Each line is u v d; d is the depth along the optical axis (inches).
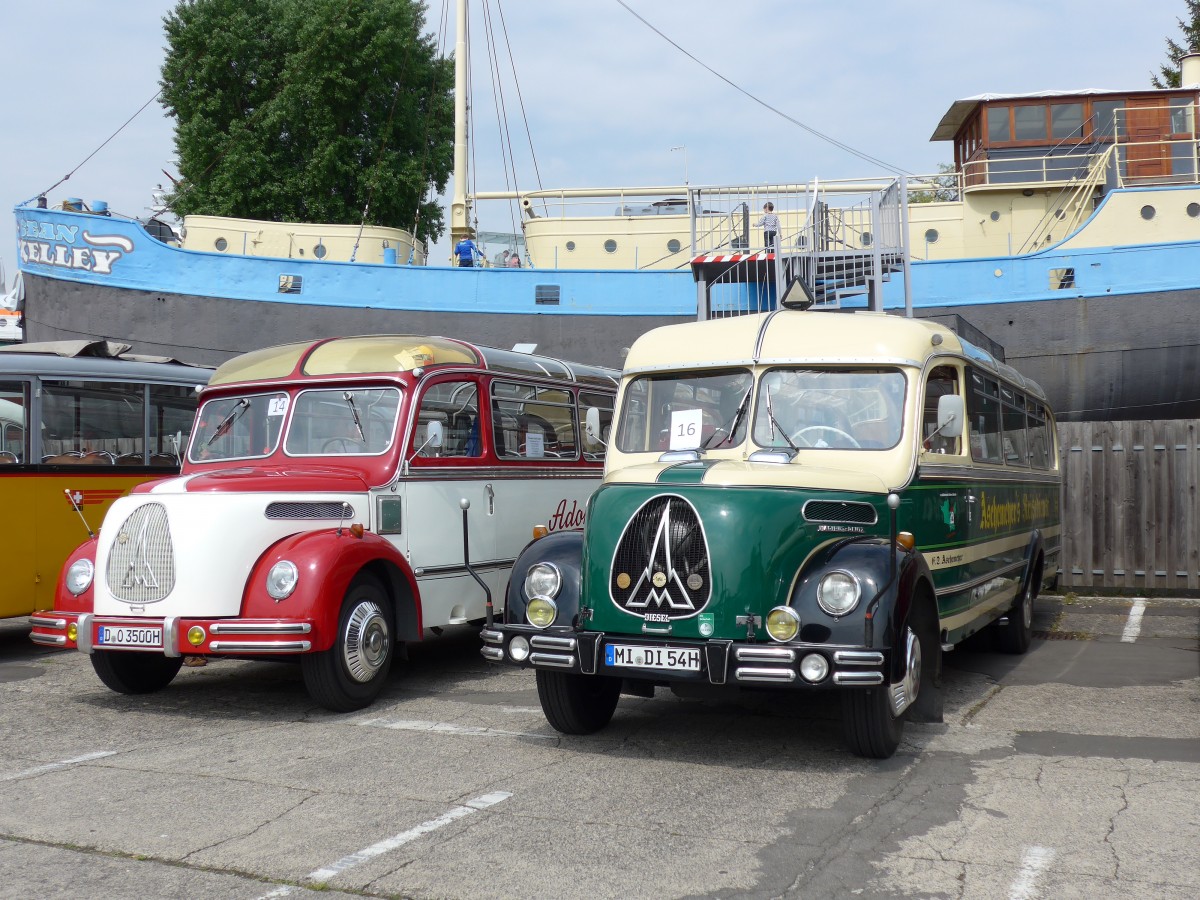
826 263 610.2
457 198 868.6
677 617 214.1
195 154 1304.1
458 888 154.2
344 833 178.9
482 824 183.0
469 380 357.1
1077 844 170.9
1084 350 718.5
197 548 270.8
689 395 271.9
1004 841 172.6
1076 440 549.0
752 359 267.1
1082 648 386.9
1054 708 279.3
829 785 206.5
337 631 276.8
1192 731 251.0
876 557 215.9
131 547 277.3
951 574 278.1
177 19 1334.9
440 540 335.3
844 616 208.2
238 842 174.9
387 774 216.5
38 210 755.4
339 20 1283.2
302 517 290.7
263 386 344.5
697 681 210.2
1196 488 533.6
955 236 816.9
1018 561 366.0
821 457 253.6
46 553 394.3
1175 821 181.8
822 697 294.4
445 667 358.0
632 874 159.2
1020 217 810.8
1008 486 351.3
